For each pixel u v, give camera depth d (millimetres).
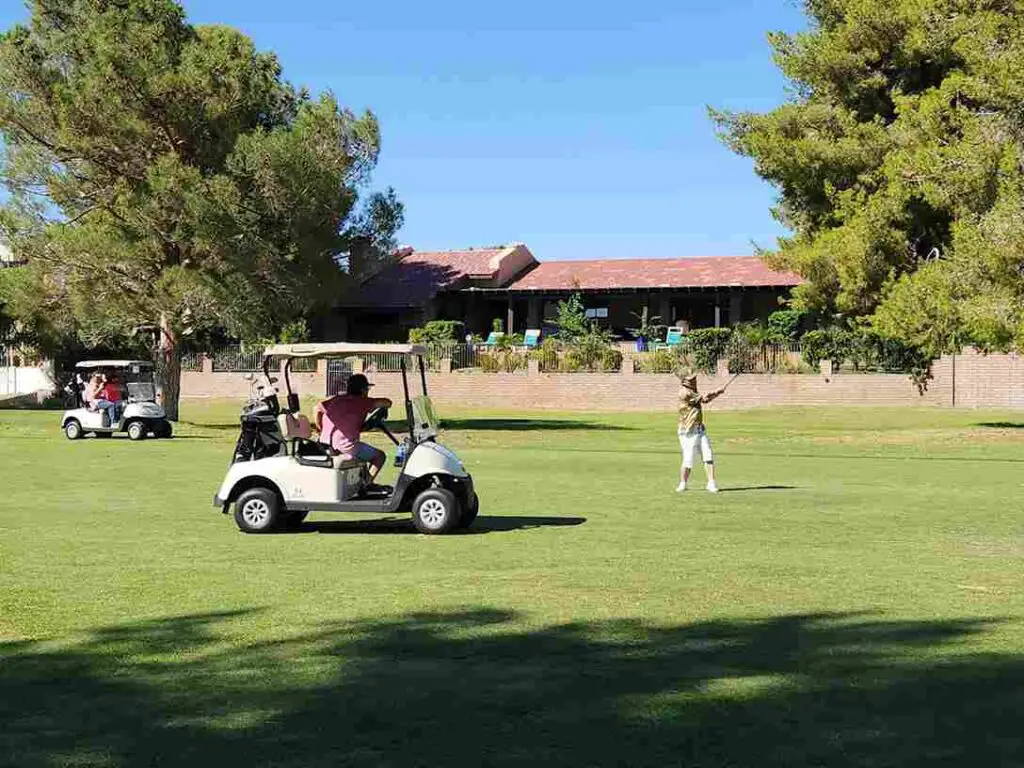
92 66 30781
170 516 13641
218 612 8094
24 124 31812
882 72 33344
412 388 46875
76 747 5215
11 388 52188
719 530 12148
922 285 26922
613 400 44906
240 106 32344
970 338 30531
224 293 31641
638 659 6684
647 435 30469
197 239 30562
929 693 5961
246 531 12227
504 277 57156
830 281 32906
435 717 5617
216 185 30047
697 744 5180
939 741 5203
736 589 8781
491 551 10844
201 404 46250
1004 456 23078
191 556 10633
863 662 6578
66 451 24469
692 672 6387
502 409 44094
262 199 31031
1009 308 24297
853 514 13500
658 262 57312
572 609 8086
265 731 5426
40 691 6152
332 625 7648
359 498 12391
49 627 7648
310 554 10734
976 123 25844
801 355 43688
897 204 29781
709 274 54062
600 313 56500
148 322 34469
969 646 6941
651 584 9016
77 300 32500
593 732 5359
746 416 37938
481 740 5262
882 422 34688
